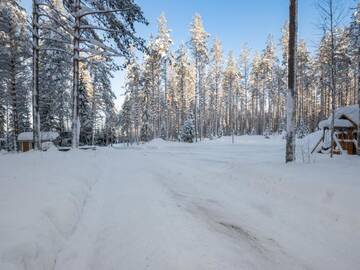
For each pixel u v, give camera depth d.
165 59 44.44
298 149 20.41
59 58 19.00
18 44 21.38
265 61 54.41
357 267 3.83
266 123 61.94
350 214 5.23
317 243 4.54
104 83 17.61
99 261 3.80
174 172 11.26
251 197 7.16
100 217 5.45
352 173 7.92
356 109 17.98
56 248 3.84
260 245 4.42
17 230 3.54
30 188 5.64
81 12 14.98
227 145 33.97
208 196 7.36
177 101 57.50
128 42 16.25
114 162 14.70
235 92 60.47
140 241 4.27
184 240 4.30
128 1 15.15
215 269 3.52
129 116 55.75
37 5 14.86
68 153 13.90
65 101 27.11
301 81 45.56
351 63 26.08
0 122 36.75
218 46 53.84
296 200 6.50
